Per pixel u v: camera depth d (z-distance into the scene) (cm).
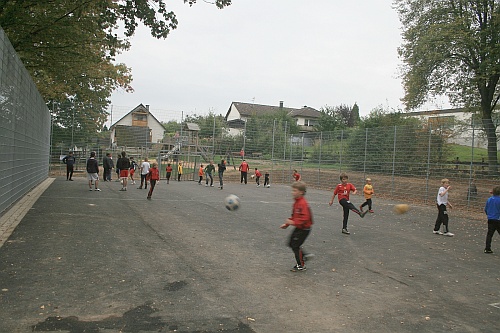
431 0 2492
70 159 2392
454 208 1861
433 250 913
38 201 1316
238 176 3291
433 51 2395
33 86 1547
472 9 2425
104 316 448
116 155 3209
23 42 1709
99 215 1110
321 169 2906
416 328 465
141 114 5712
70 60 1877
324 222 1257
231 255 762
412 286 629
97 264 643
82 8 1538
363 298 562
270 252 803
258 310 494
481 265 791
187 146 3372
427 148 2058
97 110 3092
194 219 1158
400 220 1398
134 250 748
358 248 894
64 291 518
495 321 498
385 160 2316
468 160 1875
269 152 3409
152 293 531
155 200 1585
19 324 415
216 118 3491
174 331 419
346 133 2677
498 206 898
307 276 654
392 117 3478
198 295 534
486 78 2317
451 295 595
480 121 1903
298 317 479
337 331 444
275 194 2222
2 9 1538
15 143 1164
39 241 768
